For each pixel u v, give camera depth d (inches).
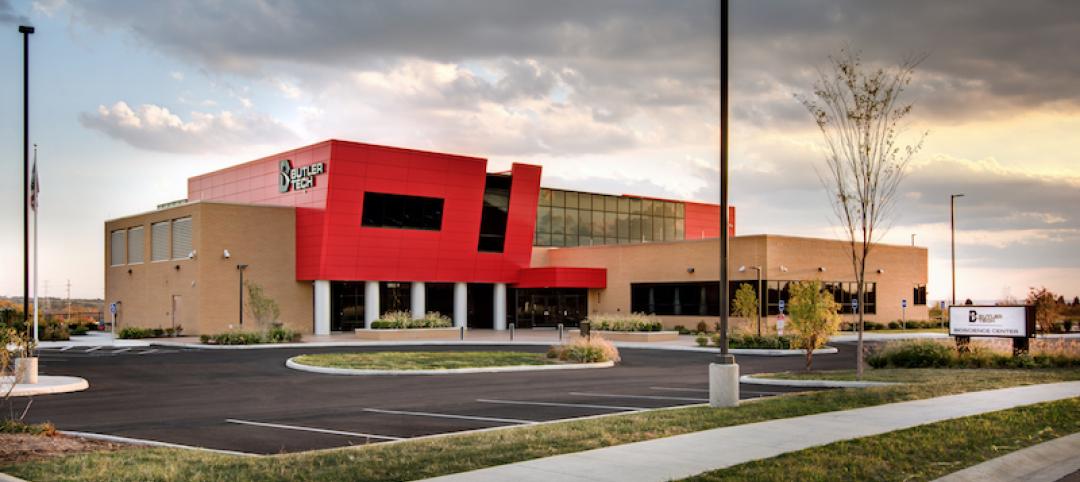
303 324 2075.5
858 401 637.3
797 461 408.2
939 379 824.9
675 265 2181.3
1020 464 433.4
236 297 1952.5
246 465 406.0
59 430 568.4
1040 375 865.5
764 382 912.9
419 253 2158.0
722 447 444.8
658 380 956.6
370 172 2042.3
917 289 2518.5
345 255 2032.5
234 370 1079.6
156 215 2106.3
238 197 2365.9
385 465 400.8
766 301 1996.8
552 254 2583.7
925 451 443.5
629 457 418.6
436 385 893.2
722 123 633.0
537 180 2389.3
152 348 1529.3
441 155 2170.3
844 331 2162.9
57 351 1433.3
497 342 1752.0
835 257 2209.6
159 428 579.5
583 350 1215.6
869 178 863.7
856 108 868.6
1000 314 1071.6
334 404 725.9
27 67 1002.7
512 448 444.5
